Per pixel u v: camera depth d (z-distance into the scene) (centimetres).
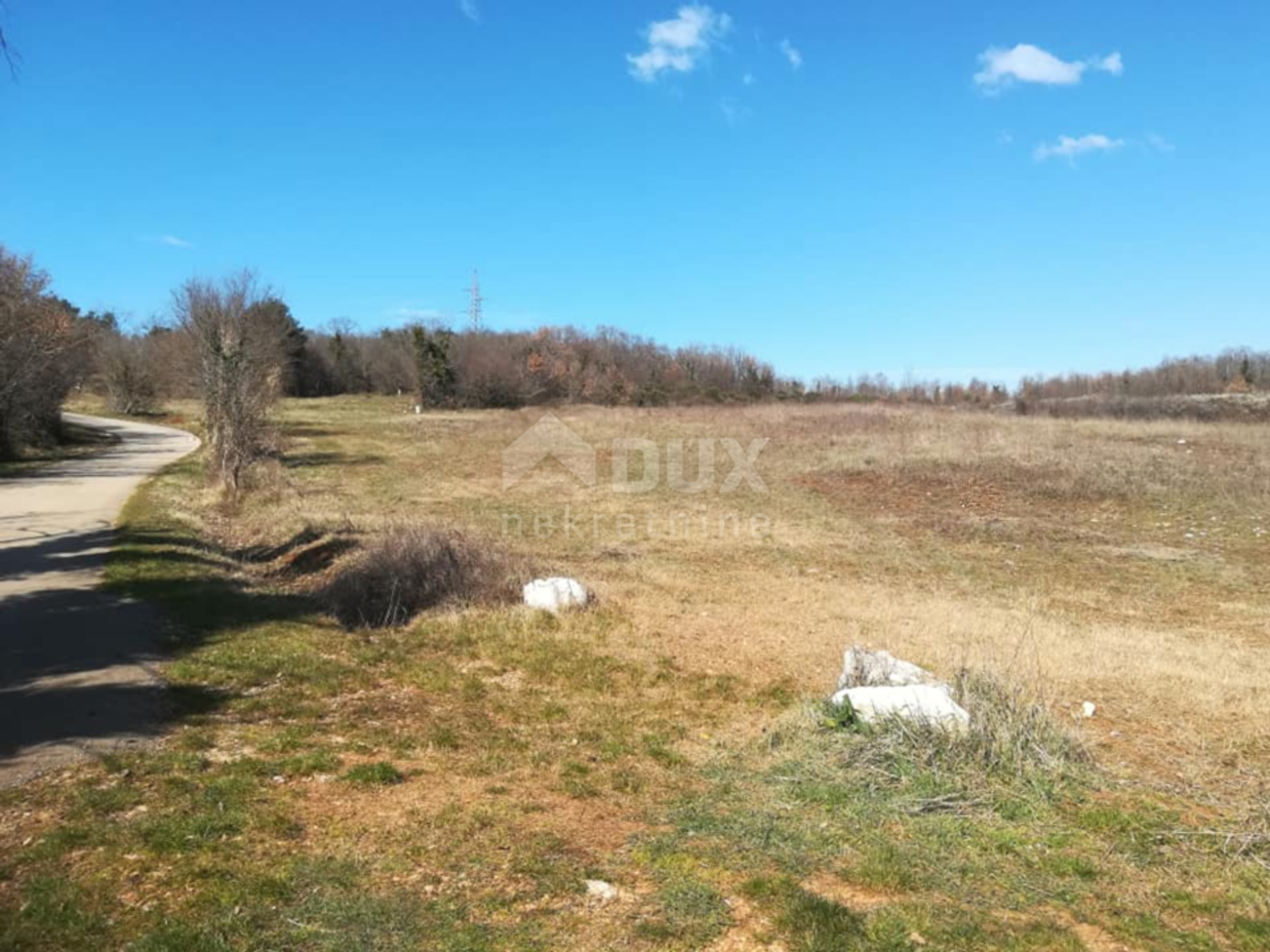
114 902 334
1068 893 382
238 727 559
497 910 345
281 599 953
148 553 1114
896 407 3619
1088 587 1245
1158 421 2877
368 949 311
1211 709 693
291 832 407
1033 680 737
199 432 3516
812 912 345
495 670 742
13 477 2092
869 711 559
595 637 839
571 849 406
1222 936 352
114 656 692
